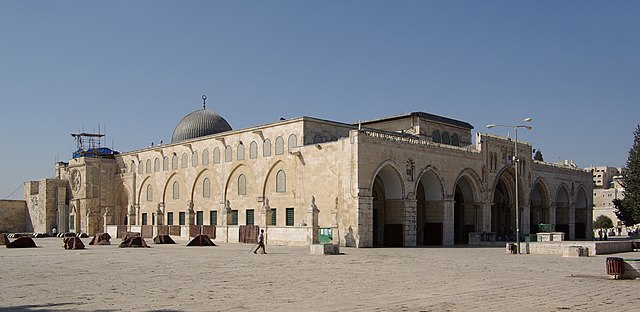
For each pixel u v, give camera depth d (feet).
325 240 173.78
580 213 299.79
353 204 168.86
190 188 244.01
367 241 169.17
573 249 131.03
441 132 241.76
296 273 86.63
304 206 188.34
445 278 79.56
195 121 268.21
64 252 143.13
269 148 207.31
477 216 217.36
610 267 79.82
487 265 104.01
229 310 50.85
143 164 273.54
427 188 201.16
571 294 62.54
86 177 281.13
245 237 203.92
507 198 245.86
